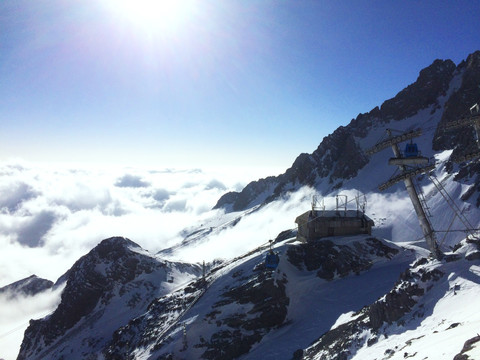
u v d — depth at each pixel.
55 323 108.31
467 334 18.72
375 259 58.19
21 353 110.69
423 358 19.09
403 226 105.56
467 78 151.38
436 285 30.28
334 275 54.59
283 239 86.88
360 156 176.50
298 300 50.06
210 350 43.97
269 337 44.69
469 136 116.44
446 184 109.12
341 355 31.30
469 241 33.12
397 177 35.53
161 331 50.81
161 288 106.31
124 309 99.81
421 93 182.88
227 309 49.09
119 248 121.12
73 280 117.38
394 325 29.64
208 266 127.81
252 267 57.69
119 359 52.81
